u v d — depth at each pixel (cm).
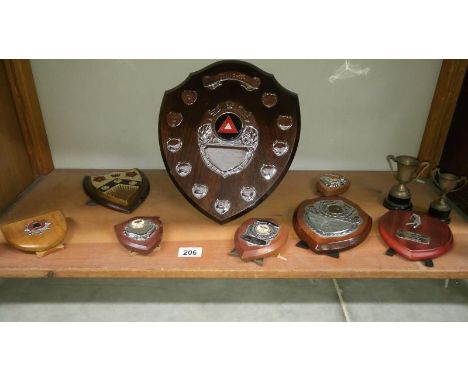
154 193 93
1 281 89
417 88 94
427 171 100
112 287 88
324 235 75
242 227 77
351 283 90
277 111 76
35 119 95
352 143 102
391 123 99
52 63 91
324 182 92
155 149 103
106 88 94
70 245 76
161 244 76
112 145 102
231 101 76
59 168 105
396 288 89
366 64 91
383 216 82
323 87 94
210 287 88
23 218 81
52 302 84
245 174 79
